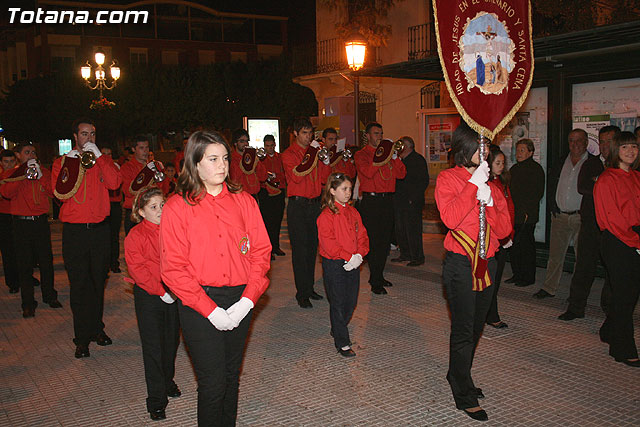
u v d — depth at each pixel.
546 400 4.54
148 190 4.27
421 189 9.51
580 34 6.93
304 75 21.36
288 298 7.81
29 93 35.81
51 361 5.67
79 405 4.67
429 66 9.23
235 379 3.51
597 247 6.30
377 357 5.55
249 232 3.49
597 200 5.11
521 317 6.65
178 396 4.80
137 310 4.38
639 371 5.05
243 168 10.32
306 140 7.50
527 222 7.81
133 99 33.06
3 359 5.75
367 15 17.14
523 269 7.99
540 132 9.02
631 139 5.04
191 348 3.32
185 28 43.38
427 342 5.94
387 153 7.62
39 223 7.27
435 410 4.43
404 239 9.96
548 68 8.73
